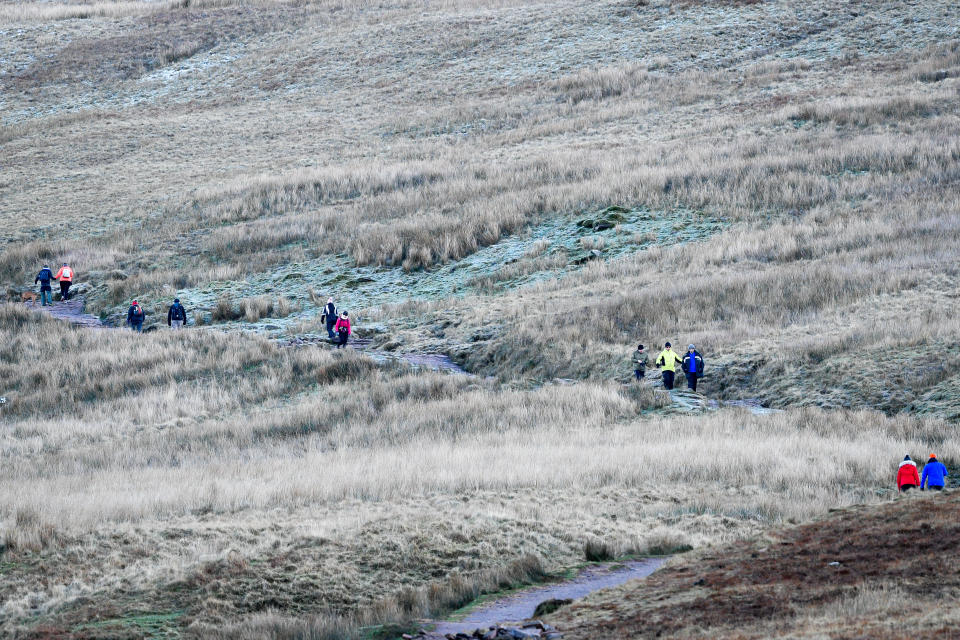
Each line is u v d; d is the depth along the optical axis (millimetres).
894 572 41000
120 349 139750
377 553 55281
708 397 107938
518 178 198250
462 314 143250
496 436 93312
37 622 46438
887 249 138375
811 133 199000
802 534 51719
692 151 197250
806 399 100438
